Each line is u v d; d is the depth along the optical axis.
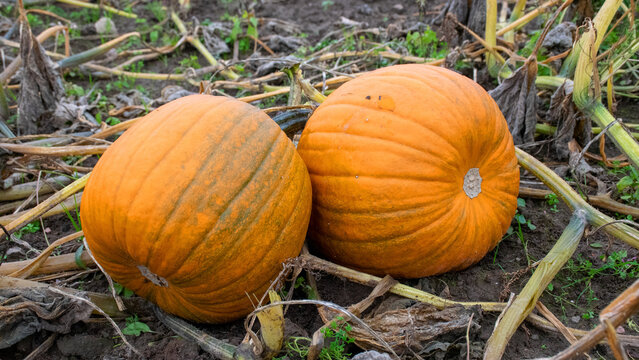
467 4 1.79
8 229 1.24
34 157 1.40
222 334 1.11
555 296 1.16
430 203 1.05
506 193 1.15
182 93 1.79
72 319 1.09
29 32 1.59
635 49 1.49
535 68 1.43
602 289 1.17
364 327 0.98
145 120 1.02
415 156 1.04
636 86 1.69
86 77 2.07
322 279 1.19
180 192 0.96
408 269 1.12
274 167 1.01
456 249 1.10
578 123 1.48
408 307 1.09
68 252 1.32
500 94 1.48
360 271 1.15
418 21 2.27
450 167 1.05
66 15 2.65
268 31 2.36
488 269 1.22
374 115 1.06
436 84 1.08
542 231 1.30
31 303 1.07
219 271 0.99
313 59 1.88
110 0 2.70
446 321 1.04
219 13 2.60
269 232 1.00
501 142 1.12
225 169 0.97
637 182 1.34
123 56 2.24
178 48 2.27
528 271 1.21
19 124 1.63
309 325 1.12
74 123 1.64
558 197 1.30
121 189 0.96
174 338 1.10
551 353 1.06
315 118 1.13
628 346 1.05
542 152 1.55
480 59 1.80
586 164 1.44
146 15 2.68
